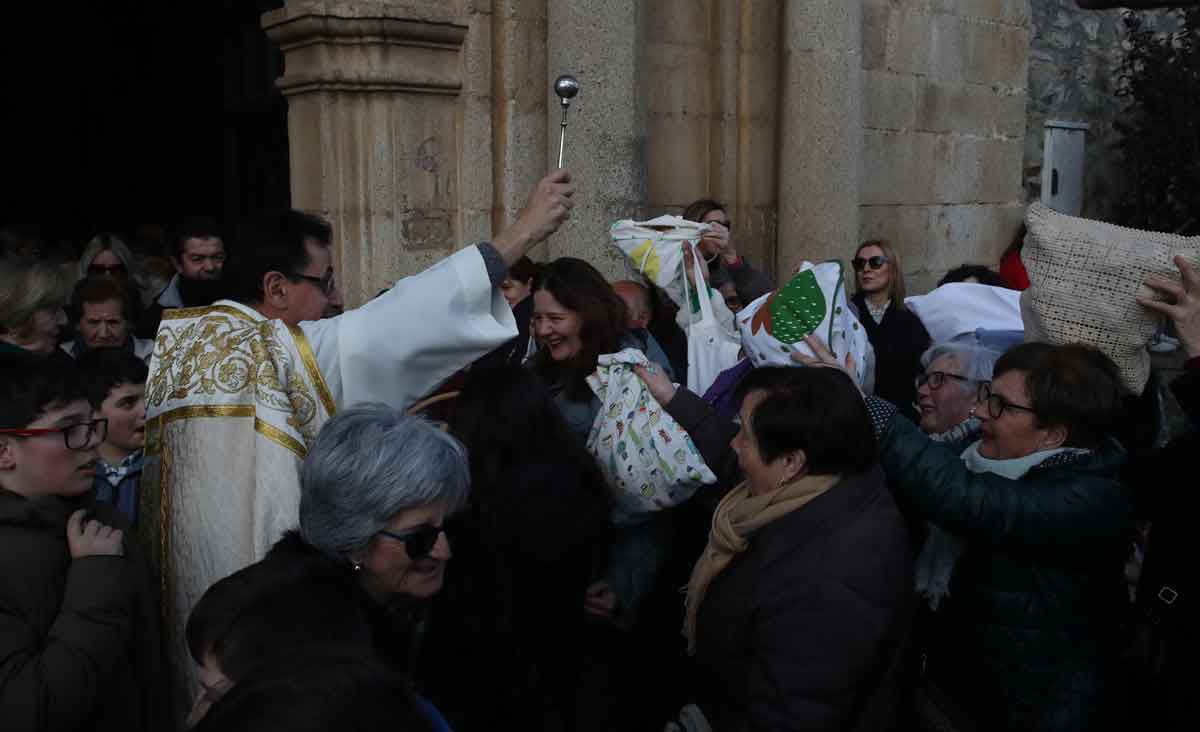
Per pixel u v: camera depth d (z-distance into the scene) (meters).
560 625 2.07
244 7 6.68
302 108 4.43
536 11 4.68
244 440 1.89
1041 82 9.02
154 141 7.78
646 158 4.95
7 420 1.66
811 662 1.78
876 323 4.43
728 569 1.98
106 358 2.21
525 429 2.07
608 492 2.23
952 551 2.14
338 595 1.25
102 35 7.97
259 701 0.76
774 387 1.94
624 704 2.39
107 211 8.12
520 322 3.65
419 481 1.50
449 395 2.32
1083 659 1.99
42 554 1.65
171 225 7.69
